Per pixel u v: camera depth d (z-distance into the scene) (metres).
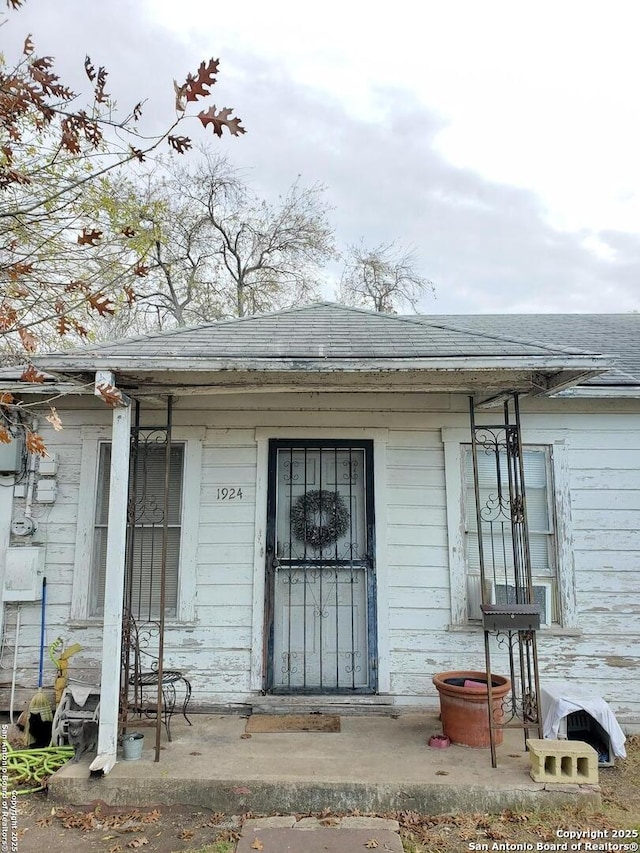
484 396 5.14
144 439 5.49
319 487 5.63
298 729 4.75
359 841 3.30
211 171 20.50
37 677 5.34
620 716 5.22
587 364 4.03
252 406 5.64
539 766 3.73
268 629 5.35
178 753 4.19
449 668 5.29
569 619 5.35
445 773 3.85
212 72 2.10
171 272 19.28
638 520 5.50
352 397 5.65
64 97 2.52
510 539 5.54
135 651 4.70
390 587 5.41
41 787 4.02
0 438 2.31
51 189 4.43
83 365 4.03
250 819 3.59
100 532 5.62
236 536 5.48
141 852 3.25
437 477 5.57
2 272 2.98
